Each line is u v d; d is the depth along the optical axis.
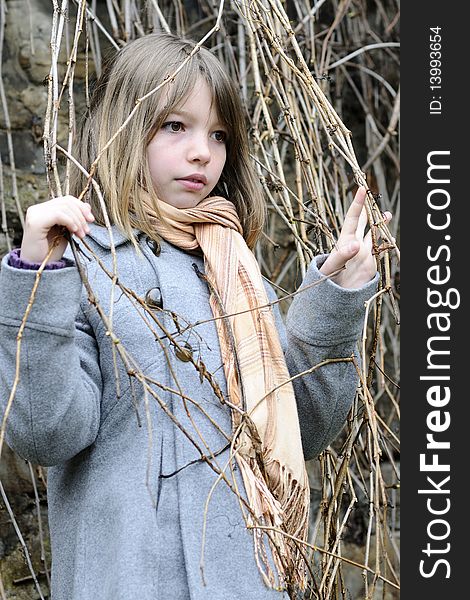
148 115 1.43
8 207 2.02
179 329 1.29
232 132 1.54
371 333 2.27
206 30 2.24
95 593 1.25
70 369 1.22
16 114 2.06
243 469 1.31
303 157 1.80
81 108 2.10
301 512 1.38
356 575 2.17
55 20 1.46
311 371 1.41
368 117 2.36
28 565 1.89
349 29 2.38
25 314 1.16
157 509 1.27
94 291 1.35
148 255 1.40
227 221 1.48
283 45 1.85
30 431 1.22
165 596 1.24
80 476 1.33
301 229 1.84
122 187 1.41
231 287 1.40
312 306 1.40
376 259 1.54
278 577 1.30
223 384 1.35
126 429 1.31
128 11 2.02
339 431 1.52
